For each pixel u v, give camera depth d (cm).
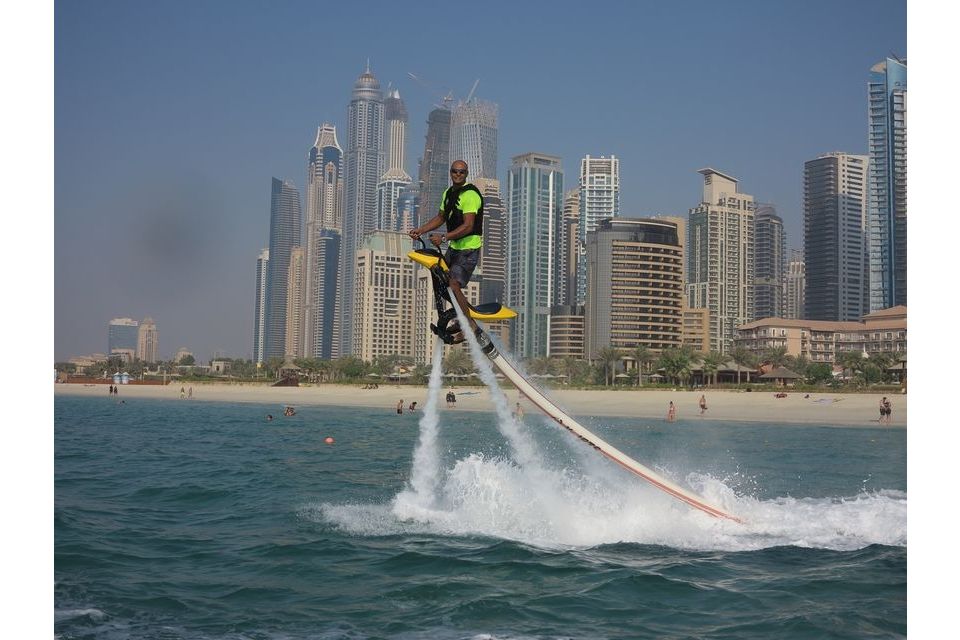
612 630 786
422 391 11962
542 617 827
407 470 2300
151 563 1065
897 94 16700
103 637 759
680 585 948
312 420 6400
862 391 8662
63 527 1306
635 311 16162
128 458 2680
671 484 1264
